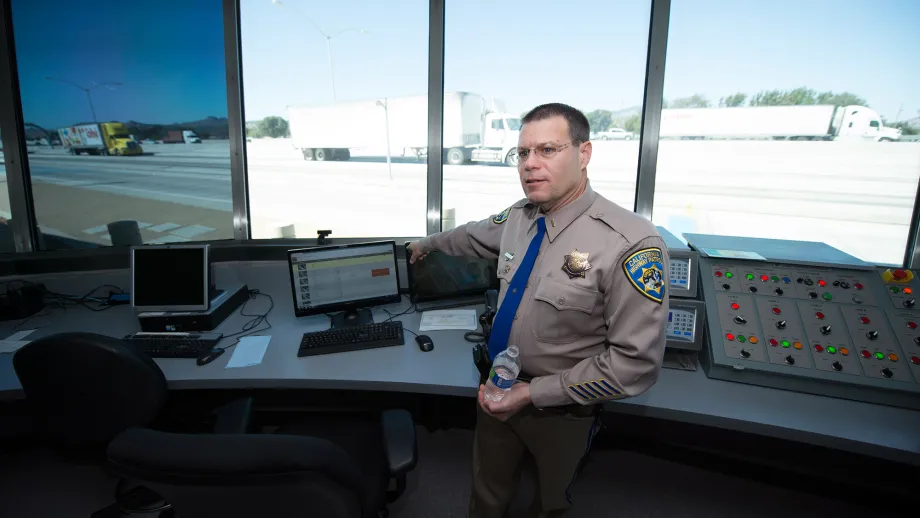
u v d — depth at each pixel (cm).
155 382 133
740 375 142
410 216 248
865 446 115
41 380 128
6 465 185
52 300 216
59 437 140
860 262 155
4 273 220
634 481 179
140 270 182
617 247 98
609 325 99
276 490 71
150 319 179
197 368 153
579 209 106
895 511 163
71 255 226
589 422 111
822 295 149
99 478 178
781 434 122
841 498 169
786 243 183
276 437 70
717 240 187
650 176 219
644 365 94
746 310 150
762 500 169
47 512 162
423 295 205
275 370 151
